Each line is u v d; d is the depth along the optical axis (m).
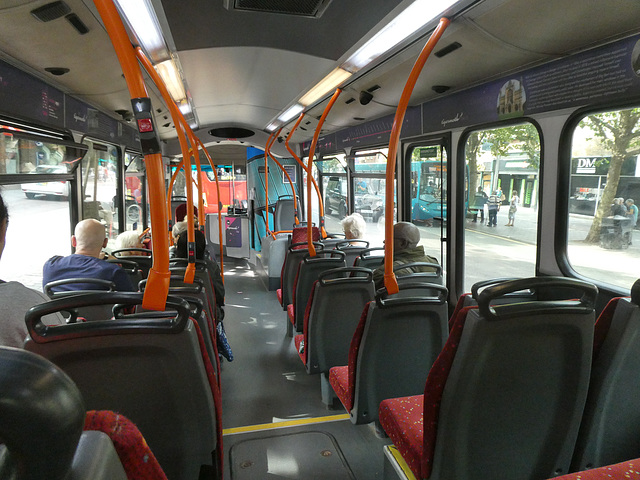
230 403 3.59
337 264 4.05
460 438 1.51
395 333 2.32
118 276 3.10
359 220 5.26
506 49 3.09
